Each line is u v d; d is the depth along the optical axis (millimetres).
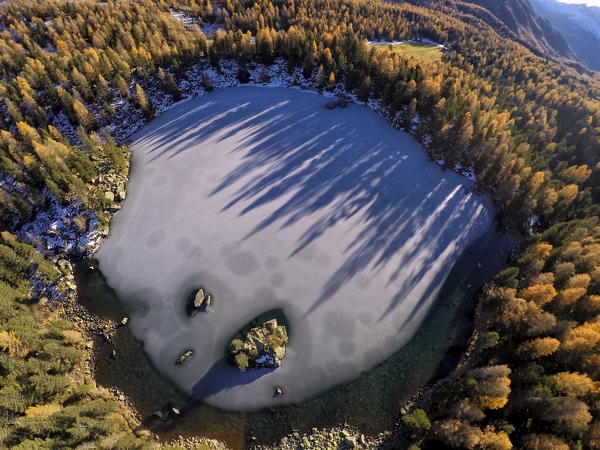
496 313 45656
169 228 57781
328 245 56156
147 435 35938
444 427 32688
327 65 96000
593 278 47125
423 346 45000
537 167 71812
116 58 90312
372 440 36656
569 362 38438
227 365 41875
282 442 36562
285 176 68812
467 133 69188
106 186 63188
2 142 63219
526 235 61562
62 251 52781
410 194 66750
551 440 30453
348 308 48219
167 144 76312
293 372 41625
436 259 55719
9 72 84312
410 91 83812
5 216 54469
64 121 77250
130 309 47250
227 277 51062
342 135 80688
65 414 31797
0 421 29625
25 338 36125
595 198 72625
